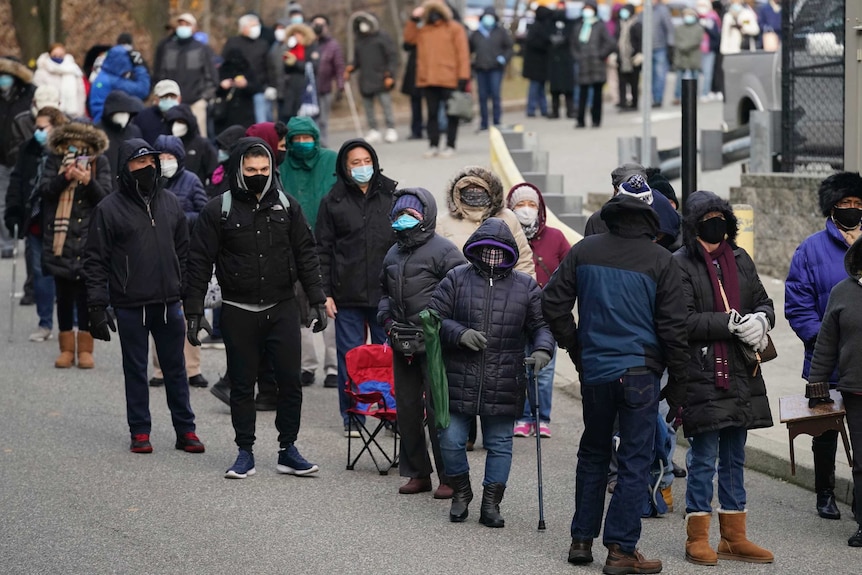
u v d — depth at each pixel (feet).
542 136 161.07
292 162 75.66
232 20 209.15
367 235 67.00
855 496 50.47
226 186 80.43
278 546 49.88
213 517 53.67
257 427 69.31
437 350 51.96
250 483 58.95
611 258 47.03
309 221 75.36
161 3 192.75
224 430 68.90
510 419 52.54
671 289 46.57
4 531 51.72
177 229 65.67
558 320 47.96
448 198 64.85
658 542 50.90
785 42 98.58
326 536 51.13
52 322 91.76
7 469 60.90
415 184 131.34
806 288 54.75
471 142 163.53
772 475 60.44
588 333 47.24
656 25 188.34
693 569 47.47
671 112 184.34
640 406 46.44
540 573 46.85
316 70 156.46
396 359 57.31
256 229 58.75
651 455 47.03
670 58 189.37
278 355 59.52
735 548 48.62
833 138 94.79
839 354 50.75
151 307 63.72
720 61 197.88
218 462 62.59
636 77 189.26
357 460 61.93
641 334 46.70
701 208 48.75
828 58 94.32
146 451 64.03
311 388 78.84
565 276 47.75
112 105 96.27
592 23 165.58
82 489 57.72
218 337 90.79
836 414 51.08
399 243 59.72
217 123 132.87
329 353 78.64
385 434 68.08
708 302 48.62
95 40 186.60
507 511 54.75
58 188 80.43
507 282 52.54
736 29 195.62
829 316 50.96
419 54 148.05
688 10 188.24
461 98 148.36
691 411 48.06
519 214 66.13
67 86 127.75
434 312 52.16
